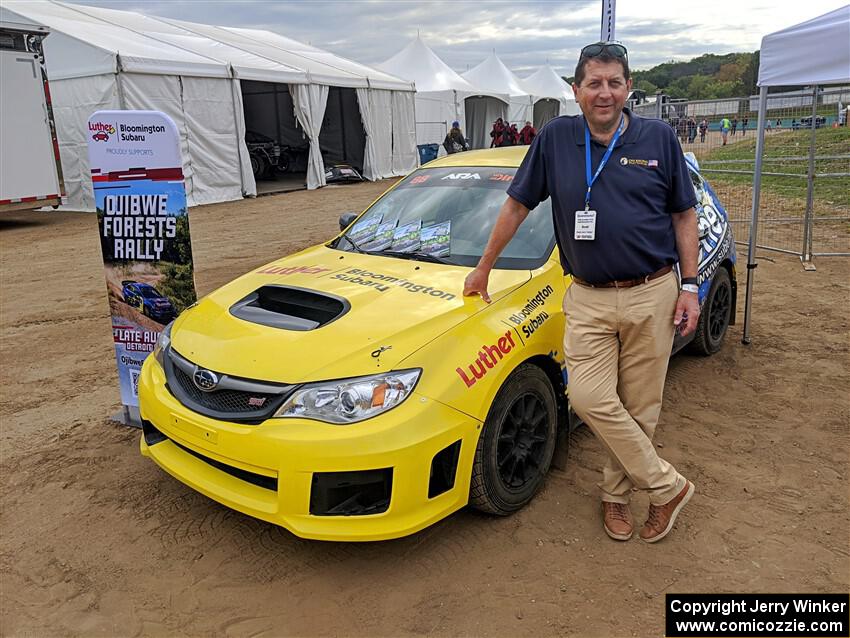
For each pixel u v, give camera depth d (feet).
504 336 10.11
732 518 10.66
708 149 32.60
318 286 11.35
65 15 54.24
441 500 9.26
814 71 16.51
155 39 55.83
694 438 13.26
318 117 64.39
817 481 11.68
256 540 10.28
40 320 22.76
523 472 10.75
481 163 14.96
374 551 9.95
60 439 13.70
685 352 17.75
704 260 16.10
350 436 8.55
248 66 55.83
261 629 8.54
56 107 49.19
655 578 9.33
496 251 10.16
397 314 10.09
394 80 76.38
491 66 105.81
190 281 12.94
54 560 9.89
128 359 13.80
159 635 8.47
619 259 8.89
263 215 46.60
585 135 8.90
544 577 9.37
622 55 8.38
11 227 44.11
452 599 8.98
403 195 14.67
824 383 15.80
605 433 9.57
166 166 12.46
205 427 9.30
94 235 40.27
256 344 9.81
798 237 34.17
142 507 11.18
